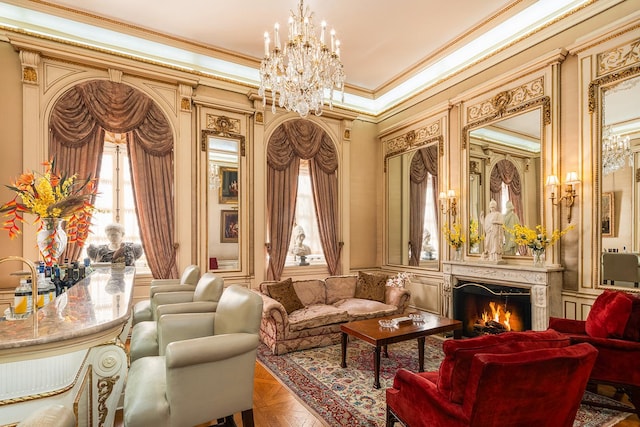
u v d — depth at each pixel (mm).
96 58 4195
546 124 3818
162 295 3162
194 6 3861
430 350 3891
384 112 6363
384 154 6406
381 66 5285
